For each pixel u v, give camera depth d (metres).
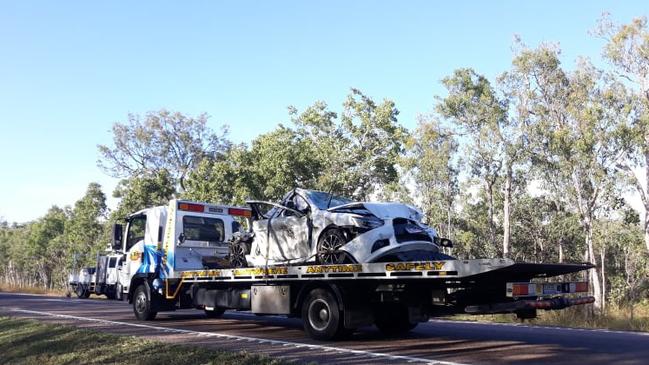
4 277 80.81
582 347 10.27
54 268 65.62
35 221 72.38
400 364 8.55
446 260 9.79
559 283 9.49
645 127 26.78
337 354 9.49
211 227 15.89
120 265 17.06
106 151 48.16
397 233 10.80
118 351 9.90
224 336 11.94
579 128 27.66
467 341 11.09
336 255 11.02
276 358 8.84
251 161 31.58
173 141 49.47
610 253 42.16
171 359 9.05
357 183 36.12
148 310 15.31
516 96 31.45
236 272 12.73
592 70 28.73
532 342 10.96
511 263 8.45
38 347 11.03
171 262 15.00
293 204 12.30
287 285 11.74
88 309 19.70
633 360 8.84
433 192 38.12
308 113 37.56
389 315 11.38
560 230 41.41
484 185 38.59
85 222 54.00
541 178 32.44
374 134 37.12
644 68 27.64
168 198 40.56
